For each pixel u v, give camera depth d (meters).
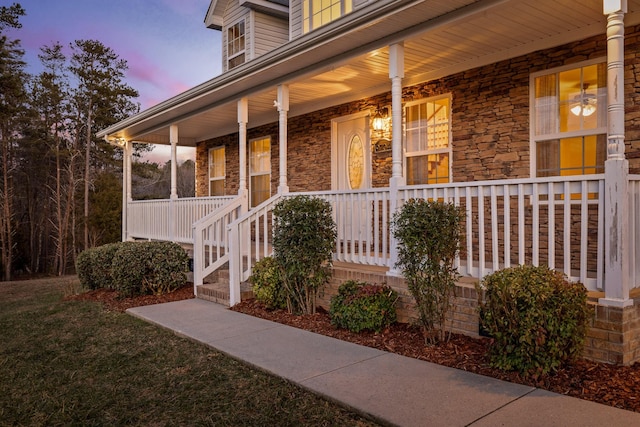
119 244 9.43
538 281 3.63
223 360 4.61
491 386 3.58
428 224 4.42
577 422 2.92
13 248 25.31
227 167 12.03
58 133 27.17
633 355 3.73
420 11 4.95
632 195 3.93
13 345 5.64
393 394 3.50
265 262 6.71
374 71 7.12
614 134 3.77
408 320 5.26
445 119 7.11
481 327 4.54
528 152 6.07
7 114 22.91
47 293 10.71
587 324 3.62
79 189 26.86
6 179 24.64
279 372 4.07
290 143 10.01
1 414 3.66
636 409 3.06
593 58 5.46
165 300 7.73
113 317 6.83
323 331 5.40
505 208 4.46
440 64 6.82
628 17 5.08
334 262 7.02
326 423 3.19
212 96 8.68
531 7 4.83
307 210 5.96
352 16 5.36
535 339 3.51
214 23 12.39
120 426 3.35
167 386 4.05
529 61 6.04
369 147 8.35
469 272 4.80
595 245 5.47
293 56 6.44
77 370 4.60
